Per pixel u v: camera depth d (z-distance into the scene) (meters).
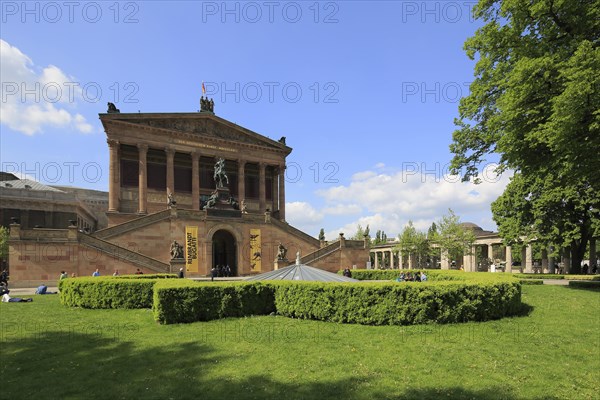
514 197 44.25
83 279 19.47
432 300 13.20
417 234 80.94
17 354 10.16
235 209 56.72
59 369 8.98
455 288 13.48
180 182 65.94
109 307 18.02
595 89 14.20
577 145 15.86
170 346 10.84
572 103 14.50
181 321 13.93
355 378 8.34
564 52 17.08
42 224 63.50
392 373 8.65
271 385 7.98
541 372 8.71
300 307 14.46
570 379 8.33
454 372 8.70
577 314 15.02
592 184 19.17
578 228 38.25
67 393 7.64
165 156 64.75
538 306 16.81
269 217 56.72
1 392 7.66
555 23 18.27
